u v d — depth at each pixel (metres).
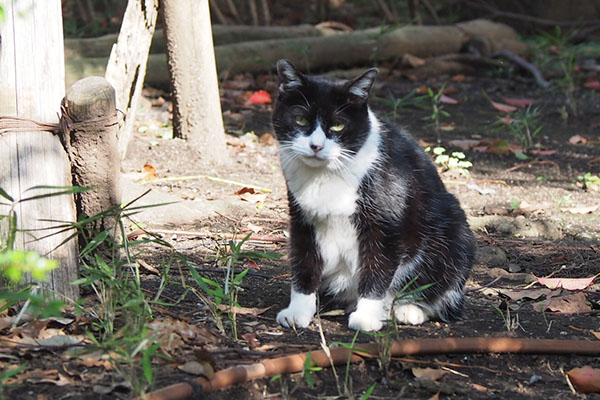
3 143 5.46
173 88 10.18
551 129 12.87
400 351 5.33
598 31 18.67
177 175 9.78
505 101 14.26
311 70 15.01
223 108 12.95
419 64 15.79
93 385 4.59
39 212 5.55
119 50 9.03
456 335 5.94
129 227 7.96
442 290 6.30
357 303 6.16
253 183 9.75
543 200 9.81
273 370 4.89
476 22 17.30
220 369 4.87
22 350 4.85
